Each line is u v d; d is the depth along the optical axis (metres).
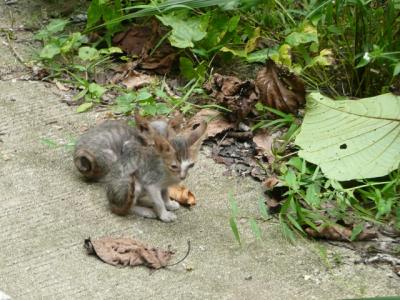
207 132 6.45
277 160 6.21
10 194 5.79
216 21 7.20
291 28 7.43
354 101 6.42
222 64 7.31
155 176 5.57
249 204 5.84
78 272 5.10
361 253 5.42
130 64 7.24
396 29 7.06
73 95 6.95
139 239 5.43
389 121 6.22
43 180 5.95
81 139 5.93
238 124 6.57
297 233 5.57
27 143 6.32
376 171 5.87
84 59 7.07
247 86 6.65
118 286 5.00
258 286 5.07
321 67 7.12
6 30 7.72
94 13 7.32
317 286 5.10
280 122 6.61
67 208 5.68
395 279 5.20
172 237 5.48
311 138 6.17
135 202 5.66
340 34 7.07
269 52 7.14
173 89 7.04
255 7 7.61
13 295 4.88
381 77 6.96
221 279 5.11
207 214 5.73
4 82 7.05
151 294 4.95
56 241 5.36
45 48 7.21
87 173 5.87
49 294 4.91
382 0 7.30
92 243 5.27
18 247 5.29
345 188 5.96
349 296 5.03
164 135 5.65
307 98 6.46
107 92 7.00
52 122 6.59
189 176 6.09
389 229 5.63
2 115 6.62
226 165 6.23
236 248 5.41
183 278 5.09
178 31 7.01
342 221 5.65
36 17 7.93
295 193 5.86
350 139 6.11
